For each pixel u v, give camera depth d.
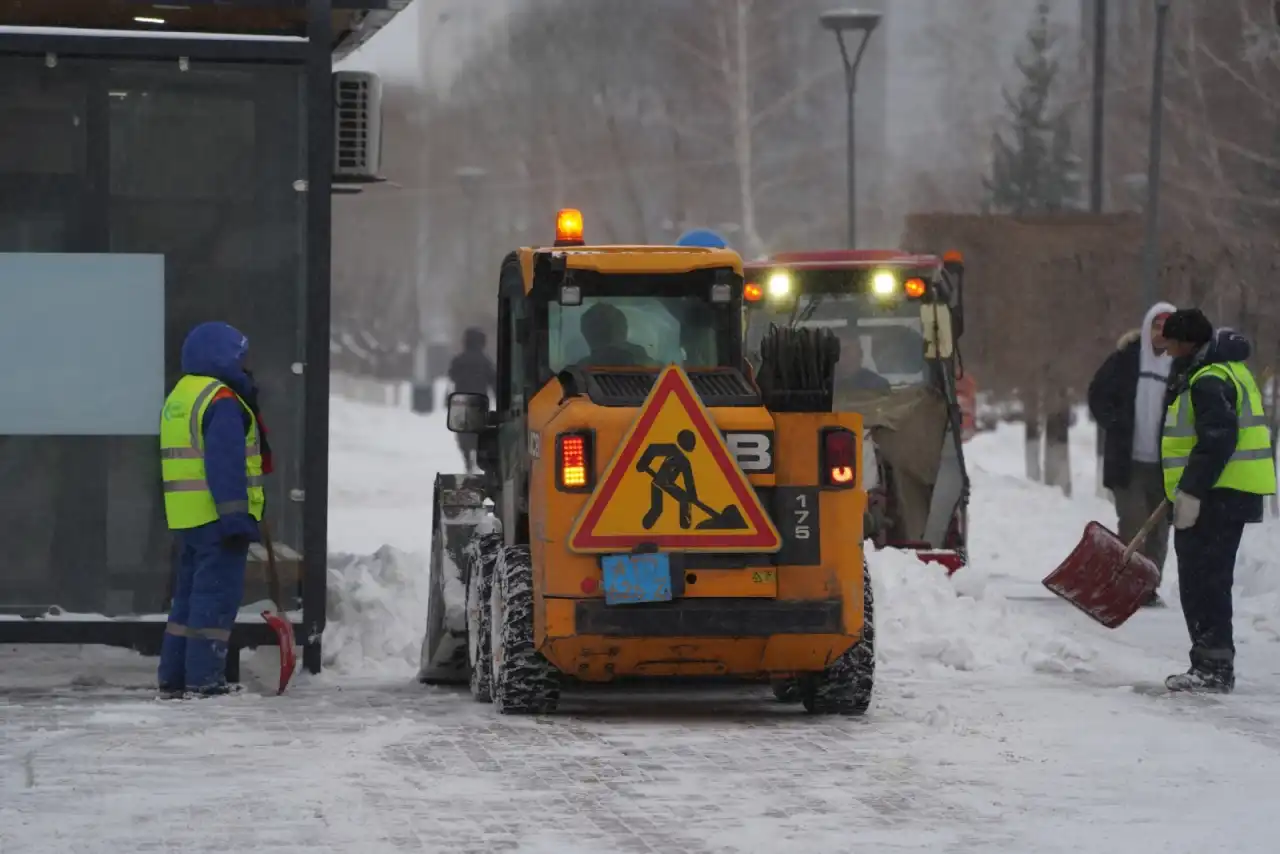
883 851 18.12
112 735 24.08
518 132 175.88
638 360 27.39
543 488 25.11
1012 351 73.62
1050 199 131.00
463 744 23.62
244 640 29.09
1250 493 28.47
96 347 29.39
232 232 29.67
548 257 27.20
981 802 20.30
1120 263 73.81
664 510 24.88
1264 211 81.81
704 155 151.62
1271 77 84.81
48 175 29.28
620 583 24.77
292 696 28.03
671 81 162.75
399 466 92.38
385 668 31.75
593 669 25.55
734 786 21.06
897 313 43.38
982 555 53.09
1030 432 75.06
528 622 25.77
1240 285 71.25
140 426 29.42
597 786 21.02
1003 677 30.41
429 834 18.69
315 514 29.70
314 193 29.44
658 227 153.25
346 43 35.38
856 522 25.34
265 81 29.64
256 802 20.08
